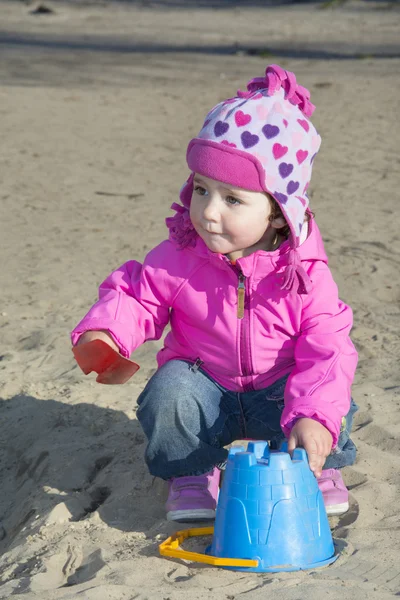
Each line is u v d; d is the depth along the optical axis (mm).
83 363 3771
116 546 3711
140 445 4730
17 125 14820
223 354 3898
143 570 3451
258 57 24688
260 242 3822
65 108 16531
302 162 3740
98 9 36312
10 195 10586
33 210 9961
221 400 3977
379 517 3895
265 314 3820
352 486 4211
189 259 3879
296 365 3801
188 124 15375
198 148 3637
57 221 9523
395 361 5797
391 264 8070
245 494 3459
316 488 3539
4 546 4141
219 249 3684
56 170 11914
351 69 22531
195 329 3939
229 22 33781
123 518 4016
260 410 3982
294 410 3549
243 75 21188
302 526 3453
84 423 5043
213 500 3928
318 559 3479
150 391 3889
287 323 3834
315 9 37125
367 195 10867
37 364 5898
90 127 14922
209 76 21062
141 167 12242
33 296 7191
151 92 18625
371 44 27828
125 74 21141
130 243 8727
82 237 8914
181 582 3344
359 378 5508
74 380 5641
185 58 24297
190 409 3867
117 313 3850
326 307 3812
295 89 3793
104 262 8102
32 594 3301
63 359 5977
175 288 3891
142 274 3947
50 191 10828
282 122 3674
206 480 3969
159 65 22891
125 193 10812
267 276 3775
